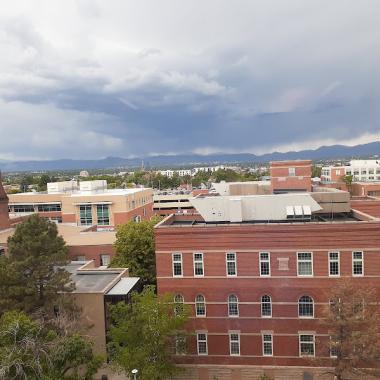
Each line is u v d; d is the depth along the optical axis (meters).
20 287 36.53
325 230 38.25
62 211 96.00
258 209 42.88
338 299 34.97
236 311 40.34
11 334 23.62
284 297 39.28
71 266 56.84
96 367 25.67
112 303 43.78
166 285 40.97
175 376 40.81
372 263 37.72
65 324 32.66
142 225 59.81
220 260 40.03
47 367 23.61
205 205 43.44
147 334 35.12
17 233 39.44
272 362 39.84
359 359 33.69
